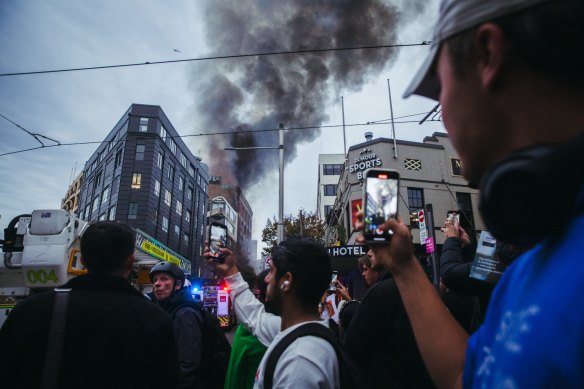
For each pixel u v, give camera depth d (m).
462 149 0.58
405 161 19.47
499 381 0.46
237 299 2.78
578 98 0.47
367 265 3.47
